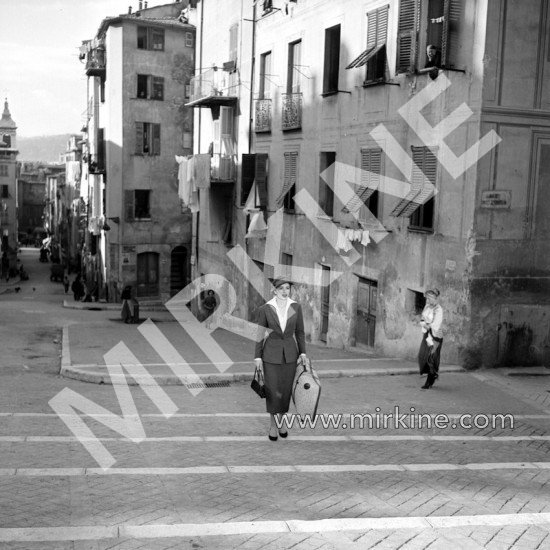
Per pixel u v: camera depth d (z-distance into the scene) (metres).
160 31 43.19
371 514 6.20
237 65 28.47
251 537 5.46
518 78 14.83
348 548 5.29
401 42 16.92
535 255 15.36
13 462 7.80
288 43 24.03
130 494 6.68
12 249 84.19
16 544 5.29
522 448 8.88
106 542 5.34
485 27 14.49
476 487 7.06
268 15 25.58
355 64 18.34
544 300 15.48
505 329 15.27
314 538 5.47
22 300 47.50
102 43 43.91
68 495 6.63
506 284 15.19
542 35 14.91
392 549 5.29
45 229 130.38
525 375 14.71
